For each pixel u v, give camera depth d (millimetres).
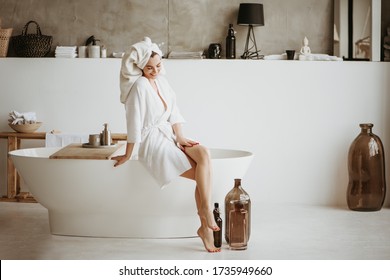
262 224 5422
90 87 6598
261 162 6582
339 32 6703
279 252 4395
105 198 4691
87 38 6844
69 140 6367
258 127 6562
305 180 6590
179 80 6551
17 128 6461
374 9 6566
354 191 6184
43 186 4734
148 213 4758
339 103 6547
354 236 4969
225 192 4855
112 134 6449
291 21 6832
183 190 4637
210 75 6547
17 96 6648
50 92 6625
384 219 5742
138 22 6828
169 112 4719
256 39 6848
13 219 5586
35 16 6852
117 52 6832
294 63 6535
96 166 4605
